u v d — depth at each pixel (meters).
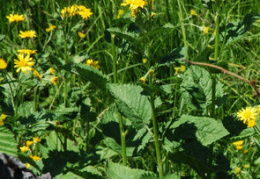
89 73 1.96
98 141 2.50
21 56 2.19
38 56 2.38
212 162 2.19
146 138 2.21
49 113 2.16
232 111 3.31
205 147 2.14
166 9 3.85
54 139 2.43
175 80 3.34
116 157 2.77
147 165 2.71
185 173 2.68
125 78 3.47
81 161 2.23
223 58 3.62
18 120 2.14
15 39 3.69
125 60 3.48
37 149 2.30
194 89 2.13
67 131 2.17
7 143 1.28
